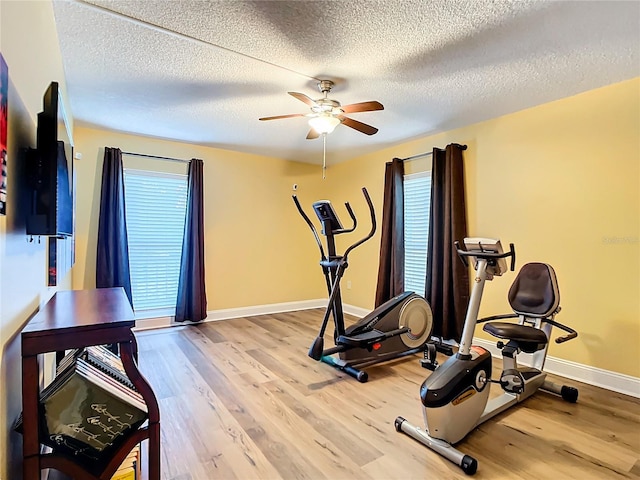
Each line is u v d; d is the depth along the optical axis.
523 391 2.36
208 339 3.91
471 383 1.99
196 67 2.47
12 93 1.13
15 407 1.22
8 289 1.11
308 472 1.74
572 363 2.90
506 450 1.92
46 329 1.15
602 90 2.75
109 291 2.08
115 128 3.91
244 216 5.03
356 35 2.06
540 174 3.12
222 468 1.77
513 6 1.79
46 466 1.18
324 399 2.52
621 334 2.65
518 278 2.81
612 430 2.12
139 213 4.28
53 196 1.33
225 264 4.88
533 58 2.32
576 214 2.89
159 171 4.38
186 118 3.56
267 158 5.21
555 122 3.02
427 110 3.27
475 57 2.31
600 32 2.02
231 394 2.58
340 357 3.09
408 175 4.42
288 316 5.06
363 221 5.10
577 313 2.88
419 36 2.07
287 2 1.77
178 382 2.77
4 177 1.00
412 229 4.38
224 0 1.76
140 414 1.31
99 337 1.22
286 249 5.42
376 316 3.25
